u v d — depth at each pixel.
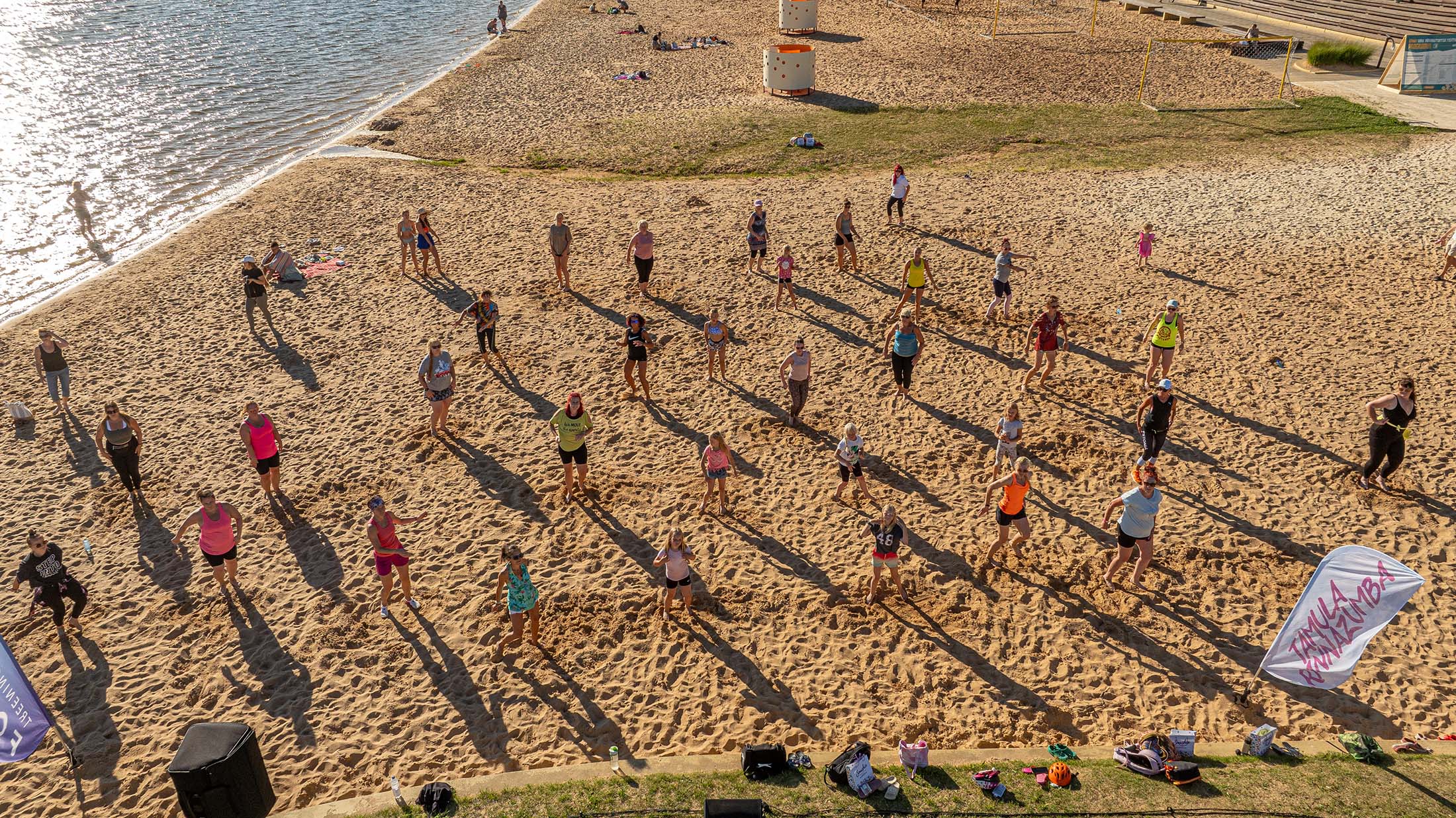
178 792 6.68
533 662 9.23
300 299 17.38
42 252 21.16
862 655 9.20
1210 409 12.98
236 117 31.78
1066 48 37.03
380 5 55.84
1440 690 8.51
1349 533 10.54
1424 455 11.79
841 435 12.75
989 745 8.17
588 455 12.44
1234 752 7.91
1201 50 36.09
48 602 9.44
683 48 39.38
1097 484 11.55
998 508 10.02
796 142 26.06
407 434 13.03
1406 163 22.28
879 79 33.12
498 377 14.47
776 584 10.16
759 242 17.61
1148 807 7.18
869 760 7.65
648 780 7.70
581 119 29.56
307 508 11.57
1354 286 16.25
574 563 10.55
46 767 8.20
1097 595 9.84
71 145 28.69
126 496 11.89
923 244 18.84
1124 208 20.36
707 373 14.36
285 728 8.52
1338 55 33.06
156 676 9.12
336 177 24.39
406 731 8.48
